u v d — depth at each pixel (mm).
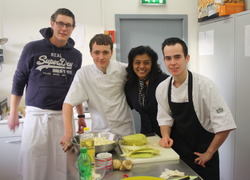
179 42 1596
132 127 2193
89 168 1295
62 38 2135
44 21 3240
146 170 1416
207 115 1739
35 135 2248
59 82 2277
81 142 1452
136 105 2064
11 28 3195
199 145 1808
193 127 1771
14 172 2904
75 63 2375
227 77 2750
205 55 3248
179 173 1348
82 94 2018
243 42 2447
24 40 3227
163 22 3588
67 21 2092
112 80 2045
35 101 2260
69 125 1858
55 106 2279
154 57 2004
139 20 3533
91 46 1896
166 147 1680
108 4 3389
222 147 2861
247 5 2686
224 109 1636
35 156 2252
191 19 3580
